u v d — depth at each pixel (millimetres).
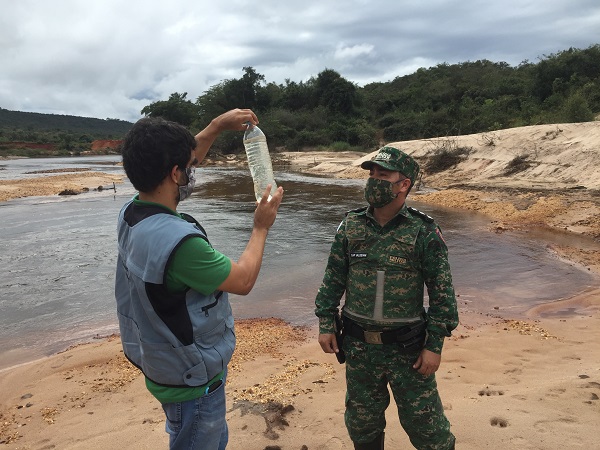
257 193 2297
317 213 15406
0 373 4977
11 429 3805
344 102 64938
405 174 2402
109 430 3645
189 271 1780
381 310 2467
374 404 2605
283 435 3340
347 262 2650
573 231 11258
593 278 7809
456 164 23672
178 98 74688
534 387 3992
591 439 3076
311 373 4523
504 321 6027
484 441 3125
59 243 11469
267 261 9320
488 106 44719
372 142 52938
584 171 16750
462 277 8031
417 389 2488
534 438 3123
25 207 18031
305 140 56812
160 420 3742
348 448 3150
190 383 1873
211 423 1983
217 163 48531
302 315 6477
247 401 3877
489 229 11906
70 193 22266
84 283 8266
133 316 1941
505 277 7984
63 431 3697
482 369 4582
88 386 4551
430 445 2525
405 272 2447
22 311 6949
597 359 4699
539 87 42250
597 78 38375
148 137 1813
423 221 2486
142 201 1922
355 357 2572
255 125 2412
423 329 2496
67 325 6414
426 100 61812
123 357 5219
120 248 1979
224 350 1959
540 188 15844
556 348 5074
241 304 7004
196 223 2084
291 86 71750
